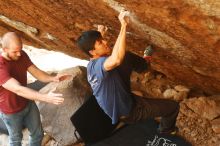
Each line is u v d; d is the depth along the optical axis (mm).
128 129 4742
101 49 3264
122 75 3439
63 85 5125
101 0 3234
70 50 5898
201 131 4699
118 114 3631
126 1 2990
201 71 4254
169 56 4176
